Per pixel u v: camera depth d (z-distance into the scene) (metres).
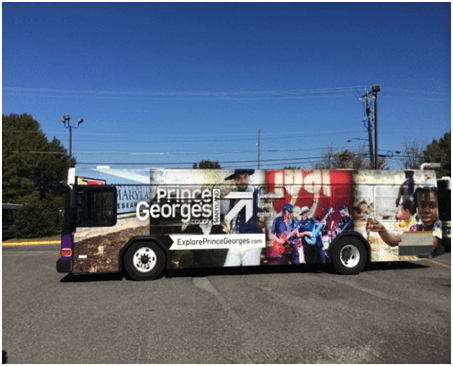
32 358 5.05
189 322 6.55
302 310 7.25
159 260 10.34
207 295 8.51
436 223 11.69
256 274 11.13
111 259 10.15
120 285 9.68
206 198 10.60
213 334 5.95
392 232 11.40
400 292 8.73
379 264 13.01
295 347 5.41
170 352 5.23
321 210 11.10
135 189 10.34
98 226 10.12
